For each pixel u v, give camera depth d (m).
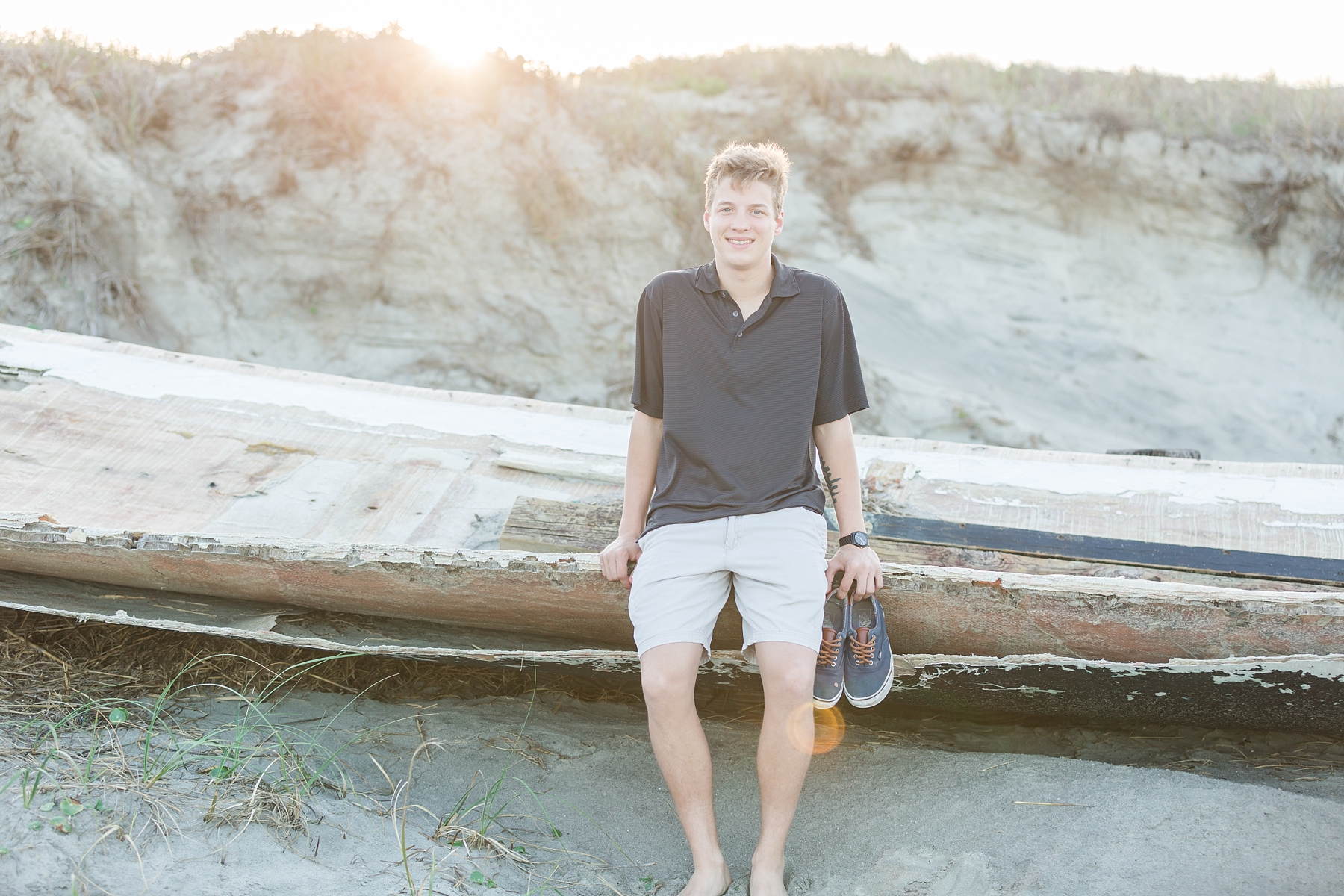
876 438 3.73
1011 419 7.48
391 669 3.04
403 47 8.27
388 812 2.30
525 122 8.09
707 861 2.06
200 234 7.45
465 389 7.40
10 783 2.06
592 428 3.82
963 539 3.07
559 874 2.18
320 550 2.46
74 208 7.06
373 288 7.59
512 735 2.73
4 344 4.04
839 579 2.36
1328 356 8.14
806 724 2.08
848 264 8.36
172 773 2.26
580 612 2.45
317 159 7.76
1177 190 8.55
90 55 7.73
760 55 9.24
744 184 2.22
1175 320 8.30
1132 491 3.27
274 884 1.93
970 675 2.44
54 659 2.81
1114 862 2.08
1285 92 8.98
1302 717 2.40
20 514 2.60
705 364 2.28
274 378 4.07
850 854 2.23
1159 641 2.23
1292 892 1.97
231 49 8.20
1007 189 8.64
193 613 2.66
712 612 2.20
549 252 7.79
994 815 2.29
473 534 3.18
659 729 2.09
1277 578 2.85
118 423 3.62
